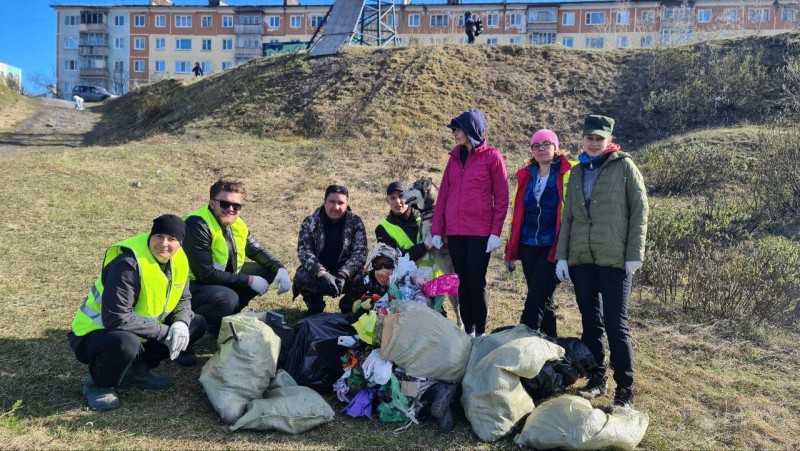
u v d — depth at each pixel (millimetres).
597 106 16750
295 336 4066
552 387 3766
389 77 18672
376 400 3703
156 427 3430
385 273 4594
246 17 56719
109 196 9586
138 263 3629
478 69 19109
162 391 3904
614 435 3217
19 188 9297
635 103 16531
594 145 3854
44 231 7566
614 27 47281
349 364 3801
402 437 3424
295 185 11586
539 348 3613
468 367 3621
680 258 6312
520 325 4043
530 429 3322
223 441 3301
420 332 3613
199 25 57719
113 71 59156
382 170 12750
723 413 3865
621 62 18859
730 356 4773
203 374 3693
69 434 3297
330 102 17703
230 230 4773
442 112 16688
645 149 12930
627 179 3764
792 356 4750
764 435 3619
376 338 3760
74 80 59219
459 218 4551
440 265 5020
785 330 5242
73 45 58938
